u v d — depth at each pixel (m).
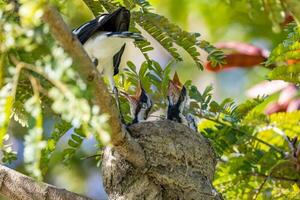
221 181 11.55
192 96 11.59
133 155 9.52
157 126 10.72
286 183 11.41
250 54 11.91
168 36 10.07
